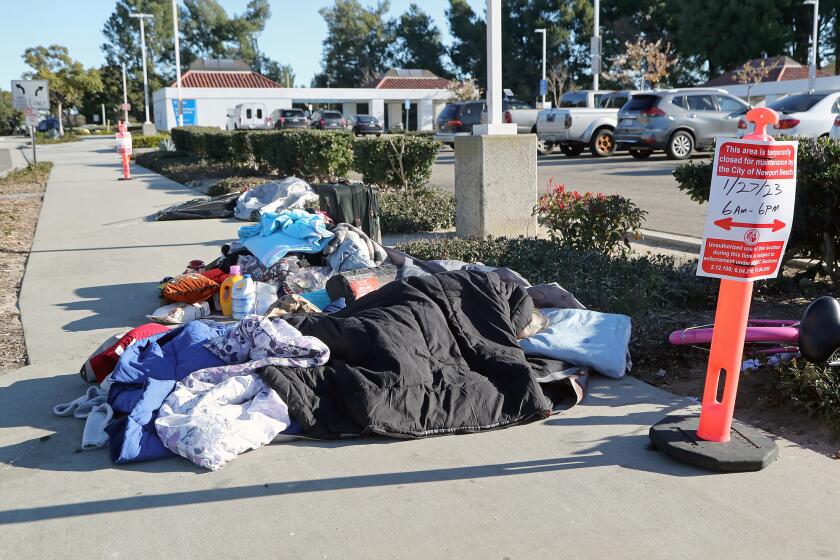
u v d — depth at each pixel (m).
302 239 7.00
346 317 4.80
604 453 3.81
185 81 57.50
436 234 10.28
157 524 3.23
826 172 5.87
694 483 3.48
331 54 96.62
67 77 74.12
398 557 2.96
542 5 62.22
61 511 3.35
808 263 7.33
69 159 31.08
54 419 4.36
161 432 3.84
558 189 7.95
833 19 49.78
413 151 12.88
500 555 2.95
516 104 29.34
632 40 55.94
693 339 4.95
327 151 15.46
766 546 2.97
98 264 8.55
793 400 4.19
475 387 4.28
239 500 3.42
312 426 4.00
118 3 96.12
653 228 10.09
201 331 4.75
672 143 20.14
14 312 6.69
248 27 102.00
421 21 81.75
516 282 5.81
